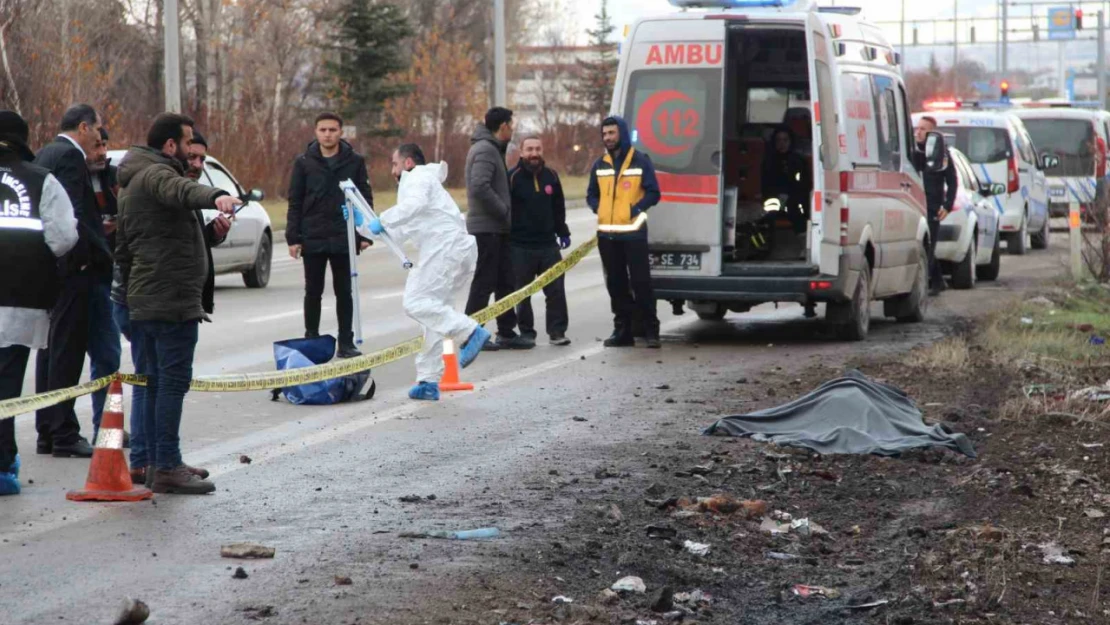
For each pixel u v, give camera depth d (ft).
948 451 41.65
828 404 44.14
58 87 130.52
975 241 95.96
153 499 35.53
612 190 63.16
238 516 33.71
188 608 26.61
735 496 36.35
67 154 39.99
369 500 35.29
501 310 57.98
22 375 37.47
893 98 72.59
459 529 32.48
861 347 64.69
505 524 32.99
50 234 36.73
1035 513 35.35
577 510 34.37
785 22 62.44
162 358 36.06
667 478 38.04
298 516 33.68
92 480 35.50
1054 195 149.69
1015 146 124.88
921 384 53.47
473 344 51.62
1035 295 86.79
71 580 28.43
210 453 41.16
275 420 46.50
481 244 62.59
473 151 62.23
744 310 77.10
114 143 140.97
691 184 64.18
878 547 32.37
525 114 345.31
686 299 65.31
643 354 62.08
